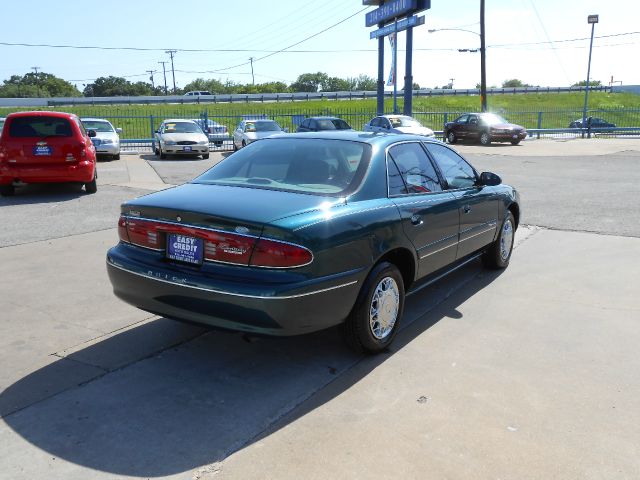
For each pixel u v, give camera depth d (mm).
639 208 9688
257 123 21719
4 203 9750
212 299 3234
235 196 3648
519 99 64812
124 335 4223
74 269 5824
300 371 3695
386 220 3814
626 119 39719
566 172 15500
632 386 3502
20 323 4410
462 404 3277
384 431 2996
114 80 120438
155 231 3578
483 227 5402
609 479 2619
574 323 4547
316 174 3975
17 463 2699
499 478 2621
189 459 2750
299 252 3186
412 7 27344
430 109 52656
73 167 10297
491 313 4785
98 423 3049
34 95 106250
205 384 3500
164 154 19938
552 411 3201
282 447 2850
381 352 3998
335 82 116875
